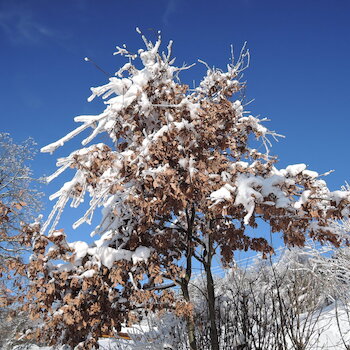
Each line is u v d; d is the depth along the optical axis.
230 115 6.12
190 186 5.16
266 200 5.03
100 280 5.41
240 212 5.38
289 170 5.49
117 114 5.76
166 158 5.38
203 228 6.80
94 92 5.81
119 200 5.72
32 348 8.96
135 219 5.77
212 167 5.52
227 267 6.94
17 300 5.80
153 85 6.02
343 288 7.75
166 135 5.31
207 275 6.22
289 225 5.27
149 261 5.55
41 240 5.45
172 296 5.58
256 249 6.13
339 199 5.03
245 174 5.52
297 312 6.03
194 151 5.43
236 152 6.62
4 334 10.27
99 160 5.29
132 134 6.19
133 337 6.76
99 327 5.48
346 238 7.04
